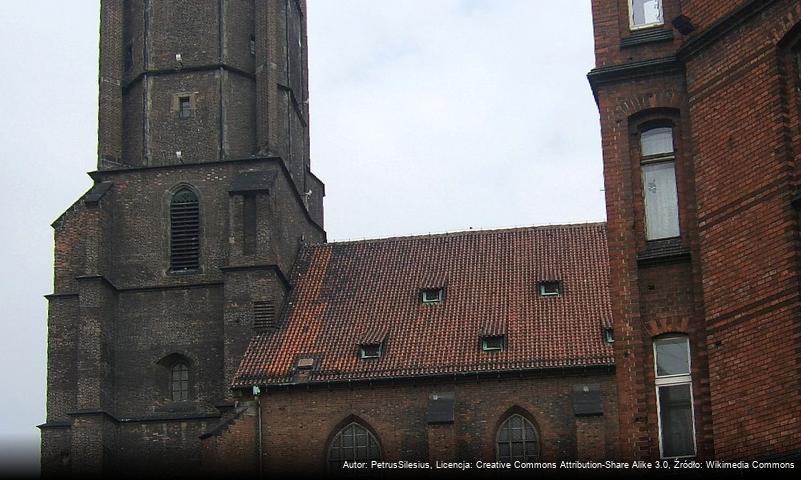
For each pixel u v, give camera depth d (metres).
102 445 73.31
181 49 81.62
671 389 39.81
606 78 42.03
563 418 68.44
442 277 77.00
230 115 80.62
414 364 70.56
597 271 75.25
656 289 40.34
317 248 82.19
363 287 77.50
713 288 37.44
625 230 41.03
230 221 76.69
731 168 37.47
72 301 76.88
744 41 37.53
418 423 69.69
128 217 79.06
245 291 75.50
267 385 70.75
